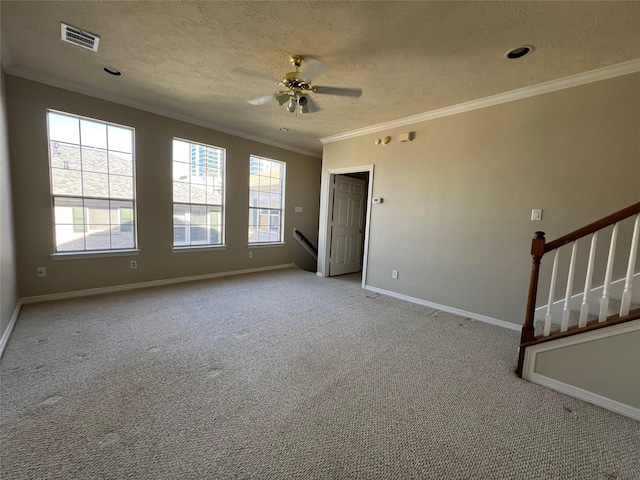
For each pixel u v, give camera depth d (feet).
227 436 5.10
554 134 9.42
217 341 8.75
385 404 6.13
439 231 12.44
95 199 12.30
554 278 6.97
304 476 4.38
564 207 9.32
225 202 16.62
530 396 6.54
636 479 4.54
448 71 8.81
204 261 16.12
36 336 8.50
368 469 4.55
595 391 6.29
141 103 12.68
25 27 7.40
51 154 11.16
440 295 12.48
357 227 20.13
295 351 8.34
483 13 6.25
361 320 10.97
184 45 8.02
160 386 6.43
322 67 7.64
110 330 9.14
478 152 11.16
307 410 5.85
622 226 8.33
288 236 20.29
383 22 6.72
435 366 7.73
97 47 8.24
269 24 6.97
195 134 14.96
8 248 9.01
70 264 11.81
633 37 6.84
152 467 4.43
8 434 4.90
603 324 6.10
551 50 7.51
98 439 4.90
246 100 11.94
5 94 9.53
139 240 13.52
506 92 10.12
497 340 9.45
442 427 5.52
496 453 4.96
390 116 13.01
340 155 16.69
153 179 13.70
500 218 10.69
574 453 5.01
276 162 19.36
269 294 13.88
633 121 8.14
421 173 12.96
